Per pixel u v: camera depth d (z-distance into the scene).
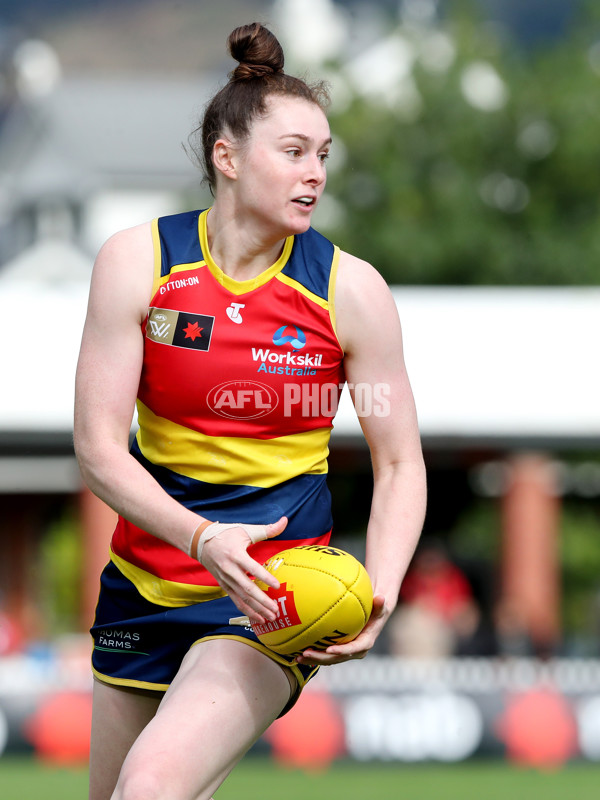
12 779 27.28
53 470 69.81
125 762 9.25
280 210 9.92
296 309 10.17
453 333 44.12
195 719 9.39
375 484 10.73
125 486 9.76
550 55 100.75
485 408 43.56
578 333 44.41
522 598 47.66
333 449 43.44
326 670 32.00
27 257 133.12
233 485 10.46
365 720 30.39
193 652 10.11
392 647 40.94
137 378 10.22
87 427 10.04
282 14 141.88
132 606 10.80
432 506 75.94
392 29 121.12
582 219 94.56
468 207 89.94
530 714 30.61
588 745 30.67
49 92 151.88
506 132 94.06
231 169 10.06
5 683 30.88
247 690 9.67
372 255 88.81
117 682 10.88
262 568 9.30
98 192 139.75
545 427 43.62
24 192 139.12
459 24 98.38
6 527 69.12
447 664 34.78
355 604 9.53
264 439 10.41
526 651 41.81
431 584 44.59
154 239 10.25
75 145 141.62
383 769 30.03
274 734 30.44
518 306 44.78
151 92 153.00
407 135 92.56
